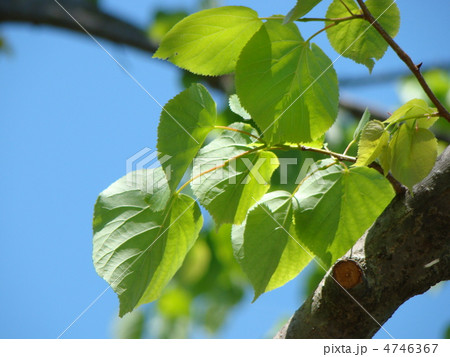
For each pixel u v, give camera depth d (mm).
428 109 1176
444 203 1212
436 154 1176
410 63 1173
